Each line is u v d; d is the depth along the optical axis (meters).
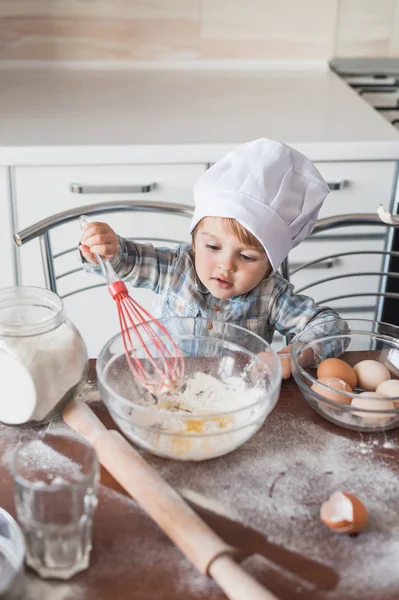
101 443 0.84
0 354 0.87
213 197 1.12
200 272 1.20
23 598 0.68
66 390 0.90
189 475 0.84
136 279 1.34
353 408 0.91
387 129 1.83
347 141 1.73
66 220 1.31
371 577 0.72
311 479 0.85
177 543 0.73
